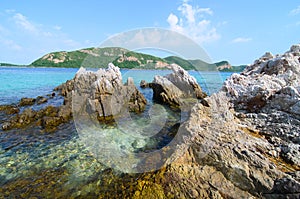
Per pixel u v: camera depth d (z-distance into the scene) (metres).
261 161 4.19
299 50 11.64
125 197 3.95
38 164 5.45
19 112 10.81
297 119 6.09
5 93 17.14
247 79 10.55
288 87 7.10
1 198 4.17
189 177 4.11
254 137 5.41
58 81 29.00
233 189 3.77
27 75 37.16
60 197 4.17
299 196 3.19
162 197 3.76
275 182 3.61
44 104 12.79
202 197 3.65
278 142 5.20
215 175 4.11
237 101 8.86
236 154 4.48
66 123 8.85
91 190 4.32
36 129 8.22
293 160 4.37
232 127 6.04
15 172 5.10
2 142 6.93
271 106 7.43
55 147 6.49
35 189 4.43
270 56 13.31
